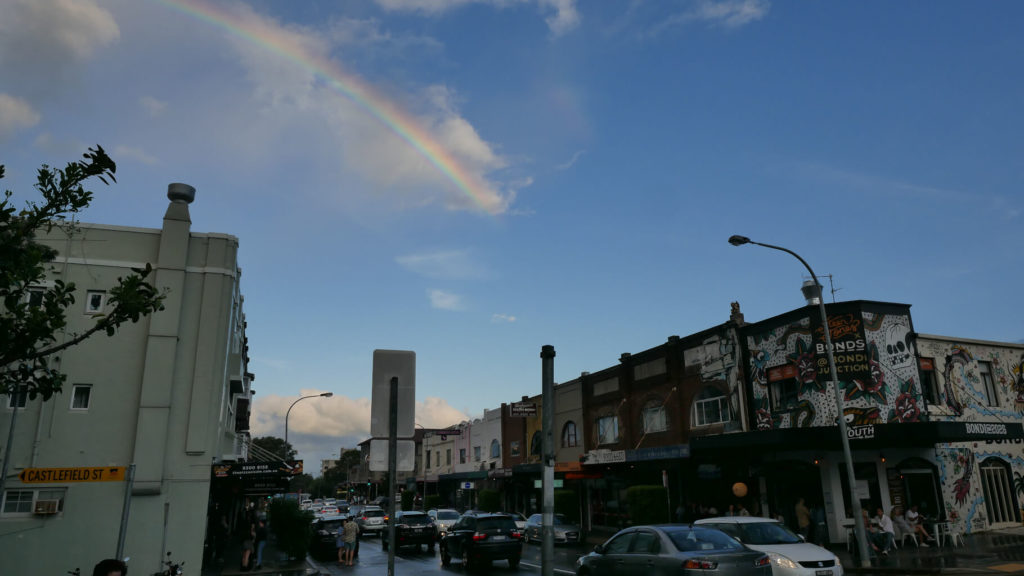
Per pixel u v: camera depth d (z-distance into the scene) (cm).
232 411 2592
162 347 2006
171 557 1897
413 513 2714
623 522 3281
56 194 818
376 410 713
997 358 2641
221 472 2014
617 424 3441
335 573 2059
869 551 2017
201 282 2111
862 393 2281
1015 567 1619
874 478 2333
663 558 1066
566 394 3997
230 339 2438
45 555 1830
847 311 2352
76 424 1922
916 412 2311
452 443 6106
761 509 2511
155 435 1945
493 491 4806
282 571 2081
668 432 3022
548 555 804
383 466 700
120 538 1009
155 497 1925
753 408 2588
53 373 876
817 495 2355
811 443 2222
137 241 2077
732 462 2638
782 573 1234
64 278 1984
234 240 2180
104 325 845
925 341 2455
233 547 2889
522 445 4666
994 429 2172
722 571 998
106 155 818
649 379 3197
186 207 2122
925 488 2377
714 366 2778
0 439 1856
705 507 2734
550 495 823
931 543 2114
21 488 1853
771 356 2538
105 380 1970
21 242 824
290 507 2336
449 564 2211
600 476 3481
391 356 734
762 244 2003
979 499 2438
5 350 808
